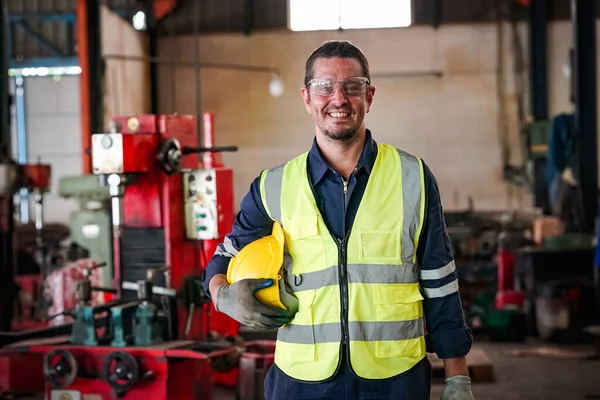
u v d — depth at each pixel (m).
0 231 6.34
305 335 2.14
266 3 13.43
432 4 13.04
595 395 5.37
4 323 6.32
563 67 12.78
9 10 13.96
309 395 2.14
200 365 4.35
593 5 8.27
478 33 13.01
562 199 8.90
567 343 7.49
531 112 12.46
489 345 7.46
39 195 7.77
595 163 8.30
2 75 6.67
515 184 12.93
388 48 13.18
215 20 13.51
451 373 2.20
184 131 4.70
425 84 13.13
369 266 2.12
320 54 2.13
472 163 13.09
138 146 4.26
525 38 12.87
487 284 8.95
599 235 7.07
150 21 13.31
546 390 5.55
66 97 14.73
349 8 13.22
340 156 2.18
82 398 4.02
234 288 2.09
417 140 13.18
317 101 2.12
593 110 8.30
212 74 13.53
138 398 3.97
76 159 14.80
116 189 4.25
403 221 2.14
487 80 13.01
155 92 13.48
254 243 2.20
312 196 2.17
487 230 9.67
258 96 13.49
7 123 6.70
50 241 10.21
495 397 5.37
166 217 4.45
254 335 6.81
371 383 2.11
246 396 4.59
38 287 7.08
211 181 4.54
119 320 4.03
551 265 7.98
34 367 5.04
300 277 2.16
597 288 7.51
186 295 4.51
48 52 14.21
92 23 9.02
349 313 2.11
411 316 2.13
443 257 2.16
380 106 13.22
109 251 7.89
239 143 13.54
